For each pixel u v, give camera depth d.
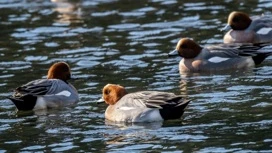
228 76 20.45
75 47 23.92
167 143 15.34
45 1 30.45
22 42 24.81
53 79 18.89
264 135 15.45
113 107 17.22
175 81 20.16
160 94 16.91
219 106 17.59
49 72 19.53
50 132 16.48
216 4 28.23
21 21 27.55
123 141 15.63
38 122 17.25
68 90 18.69
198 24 25.77
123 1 29.78
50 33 25.81
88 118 17.39
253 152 14.59
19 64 22.31
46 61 22.52
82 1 30.14
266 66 21.25
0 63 22.48
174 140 15.49
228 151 14.71
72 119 17.36
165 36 24.62
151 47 23.50
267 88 18.89
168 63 21.89
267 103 17.59
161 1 29.30
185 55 21.47
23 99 18.17
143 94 17.05
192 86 19.56
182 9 27.83
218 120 16.56
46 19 27.70
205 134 15.71
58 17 27.95
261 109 17.16
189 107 17.66
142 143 15.43
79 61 22.36
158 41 24.11
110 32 25.52
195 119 16.70
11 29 26.52
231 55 21.39
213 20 26.12
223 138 15.42
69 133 16.36
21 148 15.53
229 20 24.27
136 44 23.92
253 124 16.14
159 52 22.95
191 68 21.22
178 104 16.62
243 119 16.53
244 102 17.80
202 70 21.20
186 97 18.52
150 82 20.08
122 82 20.14
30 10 29.17
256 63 21.48
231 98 18.20
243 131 15.76
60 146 15.54
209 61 21.27
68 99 18.58
